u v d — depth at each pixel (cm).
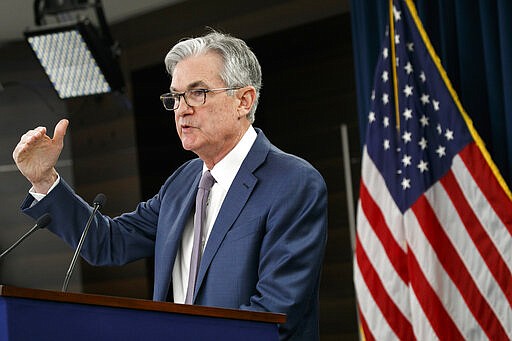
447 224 1077
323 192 649
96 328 486
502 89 1116
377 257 1106
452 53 1166
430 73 1123
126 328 496
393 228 1102
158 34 1529
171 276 663
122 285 1519
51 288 1550
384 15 1216
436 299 1062
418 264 1075
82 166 1578
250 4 1452
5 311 457
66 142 1590
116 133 1557
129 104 1539
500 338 1038
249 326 545
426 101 1119
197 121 652
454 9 1172
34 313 466
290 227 629
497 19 1124
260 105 1520
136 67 1547
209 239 642
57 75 1363
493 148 1116
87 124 1580
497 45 1123
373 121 1141
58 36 1292
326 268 1421
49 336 469
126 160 1545
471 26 1148
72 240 679
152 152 1541
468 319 1051
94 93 1395
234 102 662
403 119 1121
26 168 652
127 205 1539
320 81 1468
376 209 1117
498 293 1045
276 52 1491
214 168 671
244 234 634
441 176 1092
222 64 659
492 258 1051
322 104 1466
